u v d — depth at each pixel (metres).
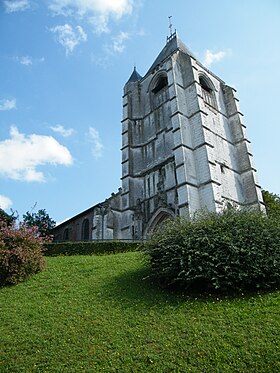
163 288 13.75
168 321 10.70
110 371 8.41
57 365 8.82
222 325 10.08
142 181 37.62
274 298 11.62
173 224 15.54
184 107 35.88
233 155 38.91
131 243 26.17
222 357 8.55
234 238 13.46
